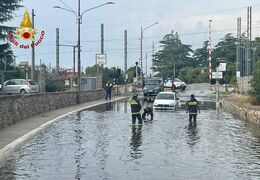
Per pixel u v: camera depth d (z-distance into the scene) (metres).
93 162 14.21
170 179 11.65
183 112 37.03
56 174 12.38
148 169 13.05
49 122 27.41
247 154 15.91
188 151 16.56
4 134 21.09
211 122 28.64
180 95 66.69
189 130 23.81
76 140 19.80
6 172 12.70
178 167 13.38
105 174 12.34
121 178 11.80
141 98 59.16
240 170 12.95
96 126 25.92
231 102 39.91
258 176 12.10
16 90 48.44
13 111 26.70
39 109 34.38
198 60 145.75
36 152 16.38
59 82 69.12
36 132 22.33
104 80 78.19
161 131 23.30
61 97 42.03
